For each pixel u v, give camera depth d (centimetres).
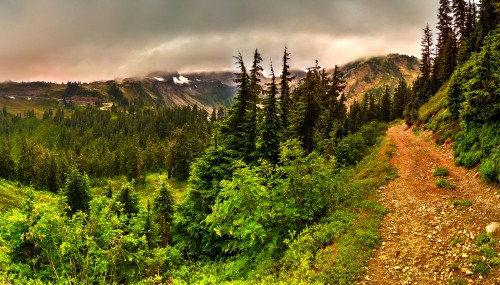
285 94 3712
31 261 1295
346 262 1166
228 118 2730
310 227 1449
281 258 1333
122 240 1317
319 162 1633
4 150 9512
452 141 2716
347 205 1717
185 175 9038
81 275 1216
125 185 3147
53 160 9625
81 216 1222
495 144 1798
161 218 2730
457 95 3005
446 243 1183
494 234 1121
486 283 920
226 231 1515
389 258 1177
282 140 2662
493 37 2266
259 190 1445
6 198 6462
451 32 6519
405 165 2420
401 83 10100
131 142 11625
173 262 2042
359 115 10544
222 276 1506
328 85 4803
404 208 1597
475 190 1627
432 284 991
